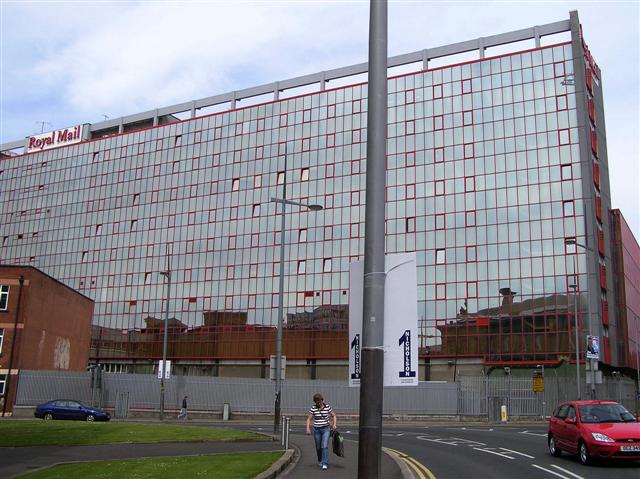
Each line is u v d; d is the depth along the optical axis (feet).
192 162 297.74
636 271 273.75
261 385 156.76
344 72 270.46
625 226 250.98
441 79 248.52
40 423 95.91
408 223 240.53
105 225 313.73
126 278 299.79
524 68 234.99
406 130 249.75
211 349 268.82
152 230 299.38
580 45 226.79
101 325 298.35
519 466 52.16
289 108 279.28
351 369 29.12
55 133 343.26
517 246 221.46
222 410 151.23
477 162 234.79
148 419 142.72
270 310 261.24
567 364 199.31
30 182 343.87
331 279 251.60
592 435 52.21
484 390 149.18
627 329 231.30
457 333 222.89
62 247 323.16
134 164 313.73
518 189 225.97
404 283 27.32
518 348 212.43
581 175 217.15
